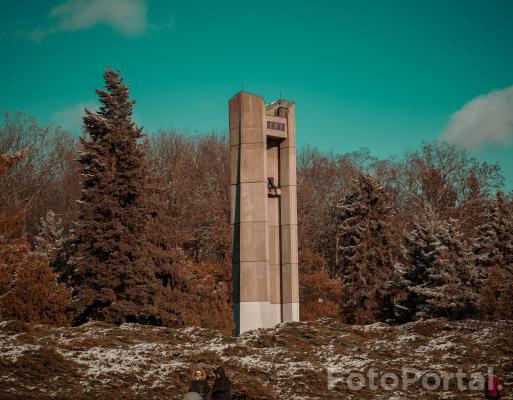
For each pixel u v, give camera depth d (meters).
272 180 33.56
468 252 42.75
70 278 38.31
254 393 19.70
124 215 37.00
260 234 31.50
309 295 52.19
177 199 59.41
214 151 65.50
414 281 45.81
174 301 39.34
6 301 29.84
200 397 15.95
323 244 65.56
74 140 66.25
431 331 28.62
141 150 39.50
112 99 39.34
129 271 36.16
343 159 72.19
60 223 52.81
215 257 54.84
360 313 49.50
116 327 27.58
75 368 20.27
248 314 31.00
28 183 61.09
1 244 31.92
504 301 38.19
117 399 18.28
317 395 20.39
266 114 33.38
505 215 45.19
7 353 20.23
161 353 23.06
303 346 25.77
